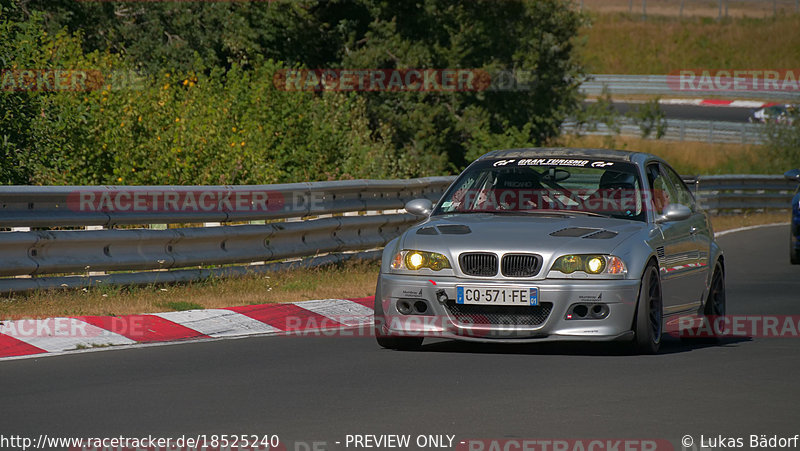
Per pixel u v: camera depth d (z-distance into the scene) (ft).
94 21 305.12
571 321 105.29
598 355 109.19
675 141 607.78
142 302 128.67
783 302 155.74
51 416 79.71
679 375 97.86
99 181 194.90
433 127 336.08
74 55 219.61
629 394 88.79
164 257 139.54
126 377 95.30
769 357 109.19
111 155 196.24
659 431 75.72
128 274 136.26
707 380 95.35
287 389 90.43
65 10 294.25
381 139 318.04
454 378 95.81
